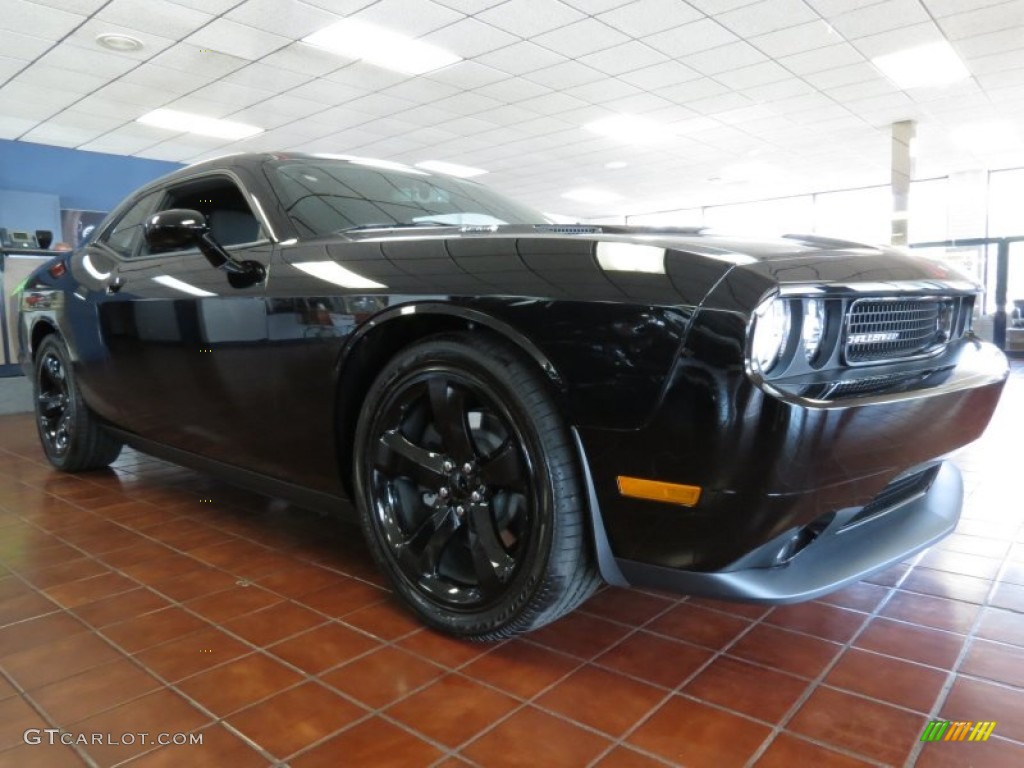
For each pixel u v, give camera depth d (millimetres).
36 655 1445
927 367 1452
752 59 6969
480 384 1365
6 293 6438
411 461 1518
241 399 1849
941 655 1416
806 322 1213
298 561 1960
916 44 6605
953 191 13219
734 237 1483
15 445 3768
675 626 1561
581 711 1230
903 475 1411
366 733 1173
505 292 1313
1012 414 4730
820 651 1439
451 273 1411
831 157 11570
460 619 1460
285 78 7605
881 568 1401
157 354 2098
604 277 1246
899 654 1423
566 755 1110
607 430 1225
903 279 1393
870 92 8078
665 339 1155
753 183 13984
